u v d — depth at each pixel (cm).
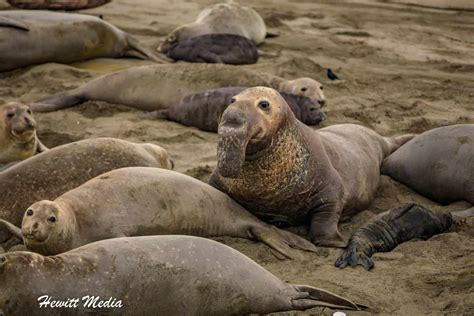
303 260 2420
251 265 2050
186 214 2459
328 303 2098
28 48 4666
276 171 2492
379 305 2139
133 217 2373
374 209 2947
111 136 3584
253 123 2362
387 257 2441
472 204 2930
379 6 7850
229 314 2011
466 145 2966
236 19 5669
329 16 7150
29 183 2581
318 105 3850
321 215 2631
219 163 2319
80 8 6750
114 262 1873
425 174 3031
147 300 1886
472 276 2272
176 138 3625
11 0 6500
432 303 2155
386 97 4472
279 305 2055
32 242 2184
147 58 5156
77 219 2305
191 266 1941
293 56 5428
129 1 7394
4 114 3159
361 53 5650
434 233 2623
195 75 4069
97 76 4609
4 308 1764
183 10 7106
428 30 6681
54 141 3516
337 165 2786
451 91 4672
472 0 7806
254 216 2612
